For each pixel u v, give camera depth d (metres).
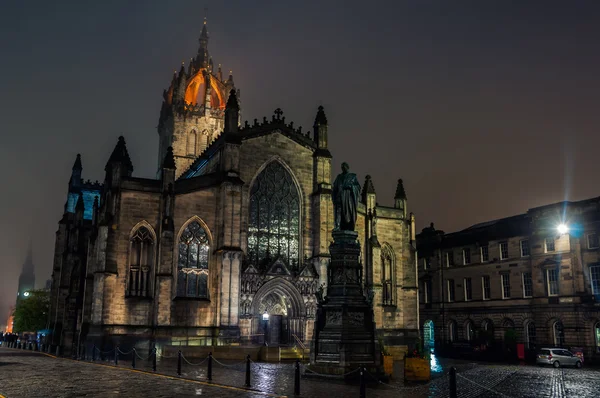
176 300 55.91
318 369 32.06
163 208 56.56
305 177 66.12
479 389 30.75
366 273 67.75
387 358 36.91
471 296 88.31
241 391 26.98
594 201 70.19
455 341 90.19
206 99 100.38
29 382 30.83
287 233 64.44
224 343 55.53
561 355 57.97
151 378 33.12
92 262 57.78
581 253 71.19
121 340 52.69
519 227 81.06
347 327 31.94
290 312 62.06
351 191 35.25
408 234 73.31
